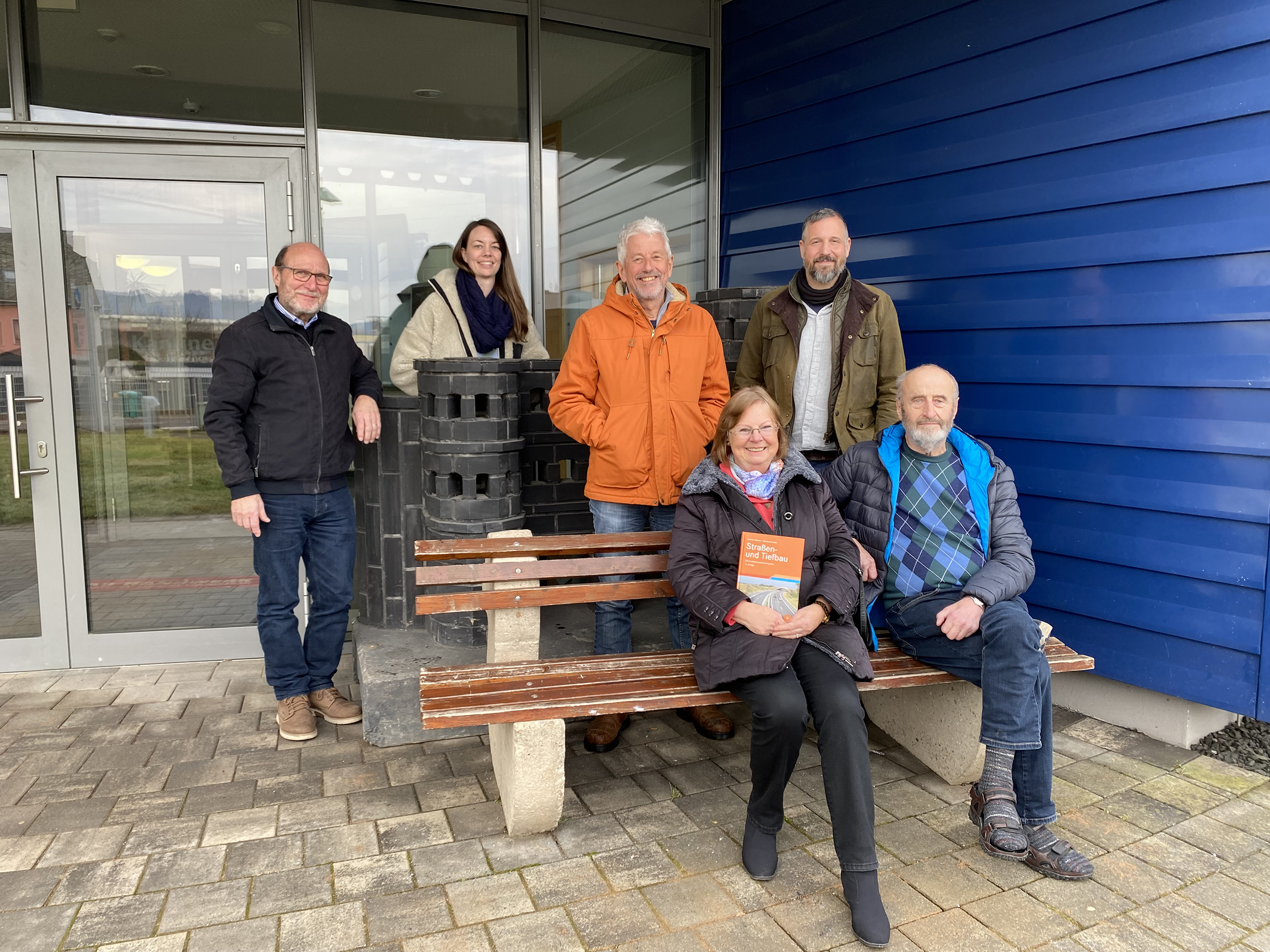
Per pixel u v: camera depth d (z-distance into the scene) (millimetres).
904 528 2609
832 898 2146
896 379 3141
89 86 3648
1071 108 3129
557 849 2355
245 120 3848
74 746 2990
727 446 2535
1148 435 2992
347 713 3189
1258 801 2639
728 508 2488
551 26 4336
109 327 3771
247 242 3906
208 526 3912
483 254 3617
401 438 3521
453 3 4098
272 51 3848
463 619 3332
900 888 2195
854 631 2361
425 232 4211
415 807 2580
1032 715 2256
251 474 2959
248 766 2848
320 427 3066
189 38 3738
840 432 3143
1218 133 2750
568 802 2621
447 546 2594
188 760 2887
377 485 3566
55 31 3584
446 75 4160
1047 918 2074
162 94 3730
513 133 4332
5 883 2182
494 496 3334
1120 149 3000
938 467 2619
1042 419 3311
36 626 3785
